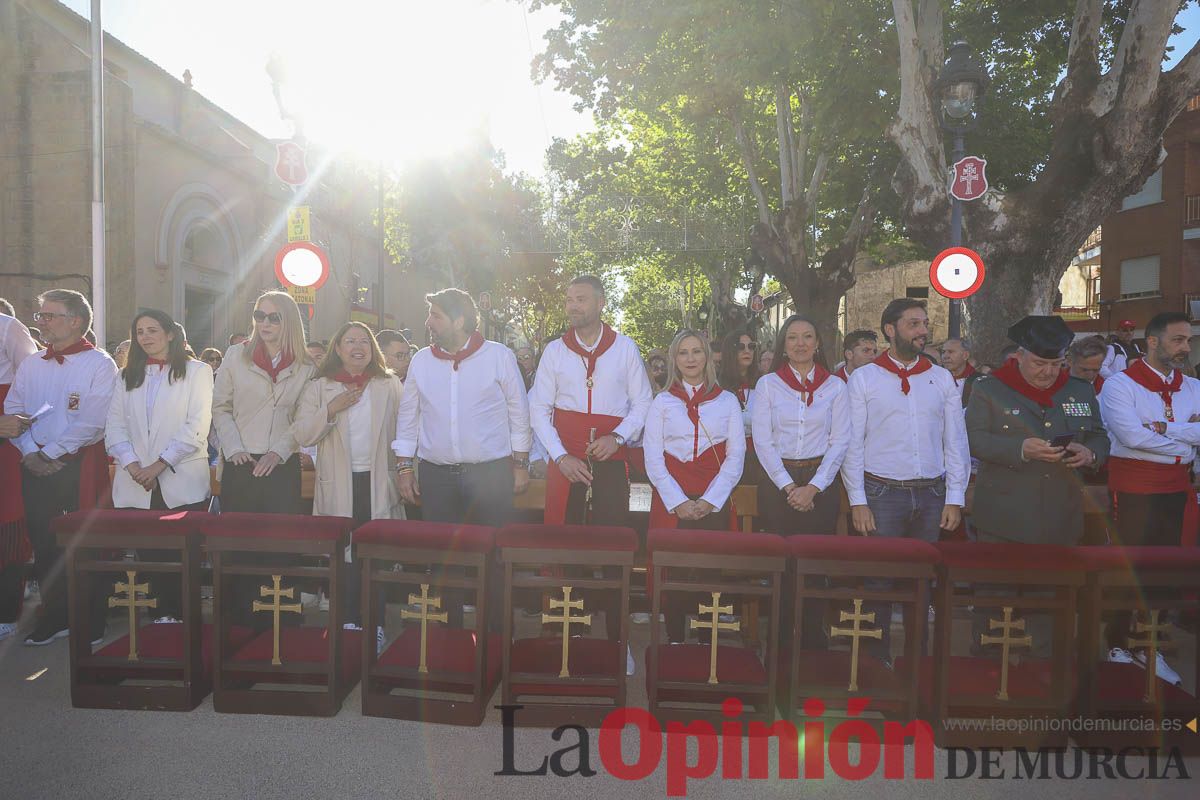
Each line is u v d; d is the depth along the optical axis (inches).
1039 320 167.5
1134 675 150.6
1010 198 451.8
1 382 205.0
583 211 1302.9
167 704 151.4
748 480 231.8
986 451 171.2
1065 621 141.5
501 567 173.2
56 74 633.0
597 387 178.4
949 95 342.6
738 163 888.9
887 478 176.6
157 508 199.6
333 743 139.6
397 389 199.0
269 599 180.1
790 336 177.2
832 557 141.7
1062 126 444.8
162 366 190.5
